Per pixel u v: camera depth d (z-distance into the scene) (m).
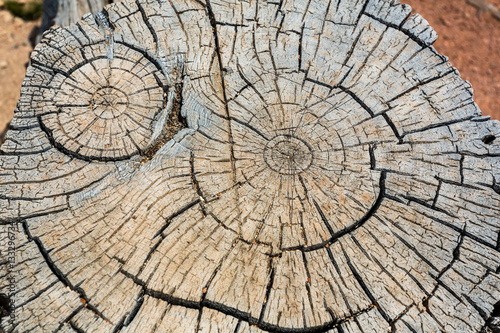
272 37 1.07
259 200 0.99
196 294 0.95
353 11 1.08
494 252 0.97
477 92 1.80
